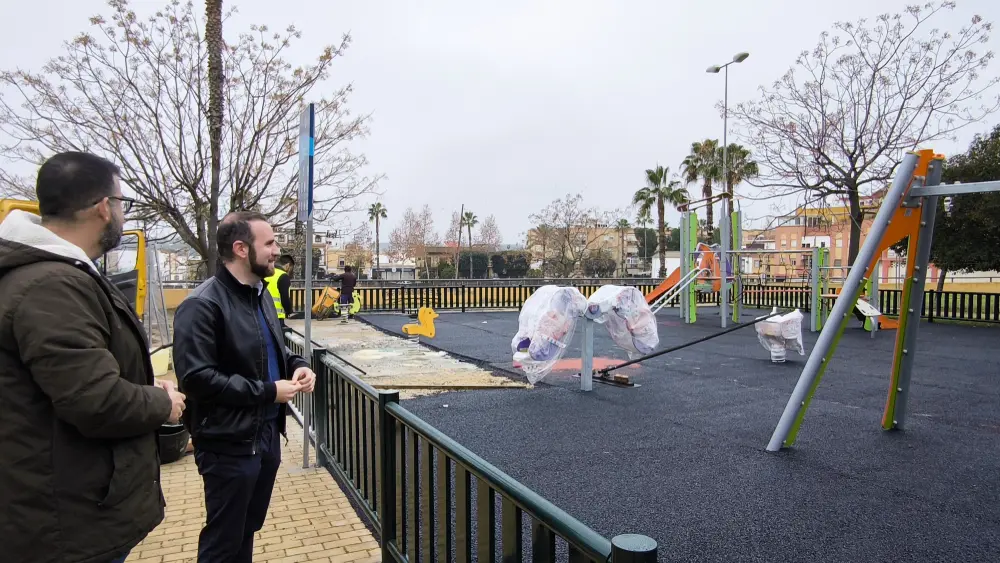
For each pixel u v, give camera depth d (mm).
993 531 3465
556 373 8820
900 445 5180
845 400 6996
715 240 46000
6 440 1607
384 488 3104
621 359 10227
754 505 3855
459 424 5887
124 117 12727
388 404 3068
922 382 8109
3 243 1665
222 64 12648
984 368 9227
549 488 4172
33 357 1591
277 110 14297
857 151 16922
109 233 1931
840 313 5008
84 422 1634
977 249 17266
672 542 3330
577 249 60156
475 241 72812
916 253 5488
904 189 5109
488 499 2051
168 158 13523
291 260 9125
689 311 16953
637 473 4469
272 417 2770
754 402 6855
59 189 1821
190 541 3475
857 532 3455
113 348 1837
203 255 14164
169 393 2002
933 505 3850
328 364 4621
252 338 2641
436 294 22766
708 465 4652
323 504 4000
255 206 15281
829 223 19656
